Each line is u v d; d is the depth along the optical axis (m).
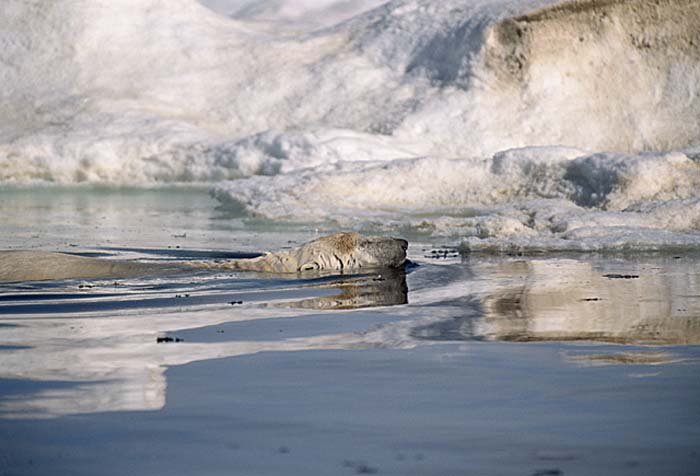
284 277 25.38
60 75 72.00
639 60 66.31
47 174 63.56
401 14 75.50
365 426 10.12
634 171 44.59
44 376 12.68
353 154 57.91
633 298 21.20
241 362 13.70
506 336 16.03
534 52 65.50
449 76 68.19
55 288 22.84
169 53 74.38
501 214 41.34
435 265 28.64
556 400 11.23
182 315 18.83
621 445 9.38
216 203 53.53
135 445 9.44
